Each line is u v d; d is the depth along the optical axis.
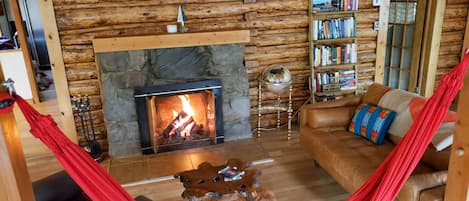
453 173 1.81
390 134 3.09
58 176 2.38
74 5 3.74
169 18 4.02
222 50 3.99
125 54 3.72
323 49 4.49
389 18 5.36
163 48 3.81
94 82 4.02
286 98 4.75
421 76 5.29
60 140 1.57
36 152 4.11
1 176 1.44
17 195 1.48
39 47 8.59
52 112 5.57
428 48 5.14
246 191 2.37
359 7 4.63
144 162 3.81
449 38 5.31
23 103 1.46
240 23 4.26
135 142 3.98
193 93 3.96
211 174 2.61
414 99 3.01
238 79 4.15
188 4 4.05
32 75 5.96
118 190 1.82
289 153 3.94
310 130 3.48
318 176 3.41
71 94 4.00
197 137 4.13
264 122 4.75
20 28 5.69
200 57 3.95
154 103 3.85
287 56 4.58
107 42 3.59
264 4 4.29
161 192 3.24
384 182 1.86
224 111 4.21
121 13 3.88
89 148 3.94
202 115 4.09
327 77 4.59
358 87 4.94
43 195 2.24
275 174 3.47
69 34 3.81
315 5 4.43
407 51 5.30
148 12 3.94
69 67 3.91
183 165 3.71
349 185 2.74
